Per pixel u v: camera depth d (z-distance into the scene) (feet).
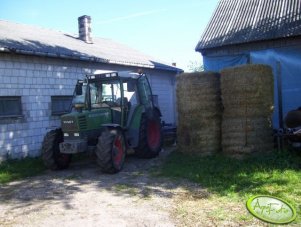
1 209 18.78
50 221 16.56
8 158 30.94
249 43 37.86
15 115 31.94
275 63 36.35
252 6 42.86
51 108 35.29
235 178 21.59
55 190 22.09
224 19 43.01
